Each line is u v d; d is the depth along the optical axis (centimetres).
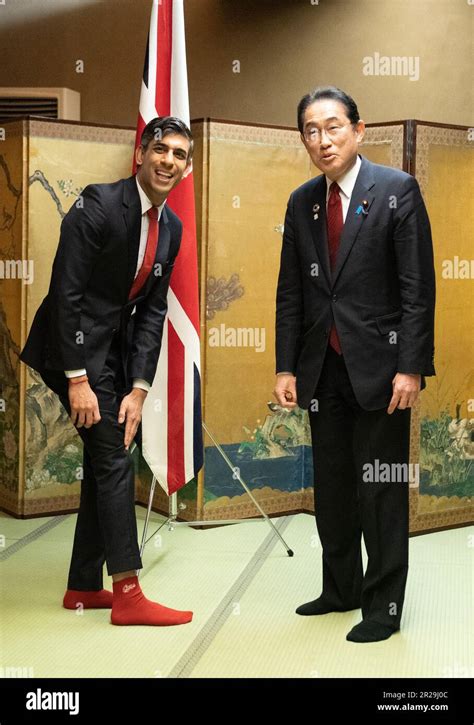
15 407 439
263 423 446
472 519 445
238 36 548
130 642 291
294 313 314
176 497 417
